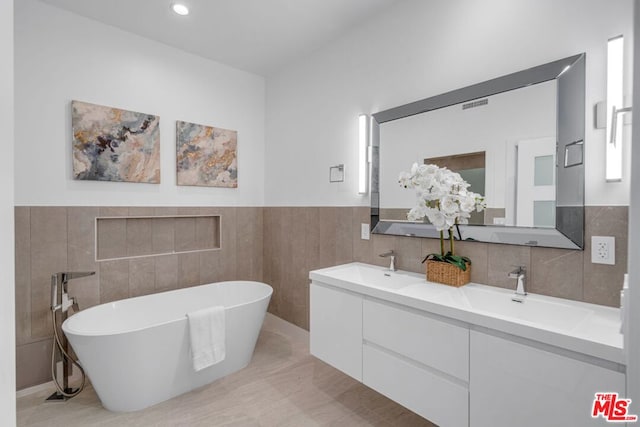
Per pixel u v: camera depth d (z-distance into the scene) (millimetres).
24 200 2215
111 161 2553
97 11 2375
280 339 3082
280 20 2484
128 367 1933
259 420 1914
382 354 1753
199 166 3061
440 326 1485
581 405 1094
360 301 1874
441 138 2020
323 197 2869
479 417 1349
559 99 1542
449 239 1950
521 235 1659
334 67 2762
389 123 2312
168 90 2883
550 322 1491
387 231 2312
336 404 2076
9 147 429
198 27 2590
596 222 1444
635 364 472
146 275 2760
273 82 3449
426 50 2104
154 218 2893
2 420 422
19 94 2193
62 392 2100
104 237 2627
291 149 3215
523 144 1671
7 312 428
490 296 1689
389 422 1901
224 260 3258
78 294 2420
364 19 2471
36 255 2250
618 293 1392
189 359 2182
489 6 1805
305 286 3043
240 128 3383
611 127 1313
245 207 3416
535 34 1633
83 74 2439
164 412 1983
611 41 1388
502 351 1279
